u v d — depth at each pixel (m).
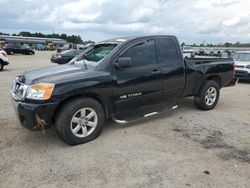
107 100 4.52
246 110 6.59
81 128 4.28
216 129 5.09
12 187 3.10
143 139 4.52
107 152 4.00
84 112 4.27
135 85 4.83
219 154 3.98
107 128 5.04
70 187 3.10
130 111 4.96
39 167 3.54
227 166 3.62
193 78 5.87
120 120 4.81
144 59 5.05
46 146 4.20
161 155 3.92
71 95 4.09
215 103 6.54
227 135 4.78
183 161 3.74
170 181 3.23
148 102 5.14
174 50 5.55
